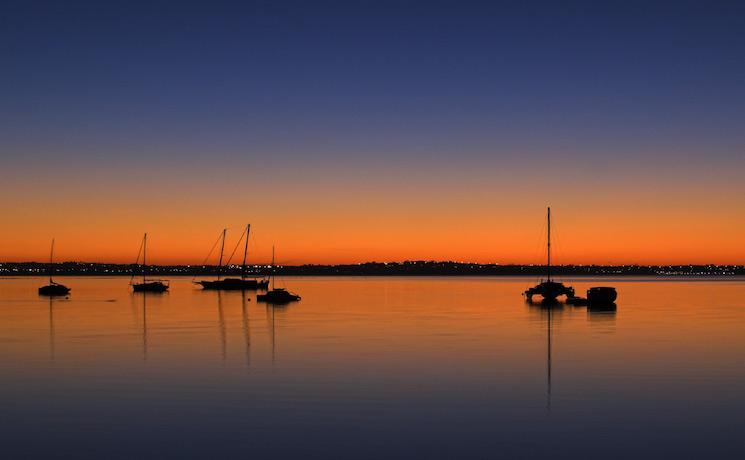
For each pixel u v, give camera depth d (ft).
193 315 233.55
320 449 68.69
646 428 75.92
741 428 75.87
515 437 72.59
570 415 81.35
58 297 379.14
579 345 143.84
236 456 66.90
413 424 77.41
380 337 159.53
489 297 375.04
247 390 95.30
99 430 75.51
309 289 540.93
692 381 101.91
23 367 115.14
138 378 104.47
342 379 103.45
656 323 198.49
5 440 72.08
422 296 389.19
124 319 216.13
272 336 162.50
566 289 322.55
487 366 115.34
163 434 73.82
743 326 188.75
